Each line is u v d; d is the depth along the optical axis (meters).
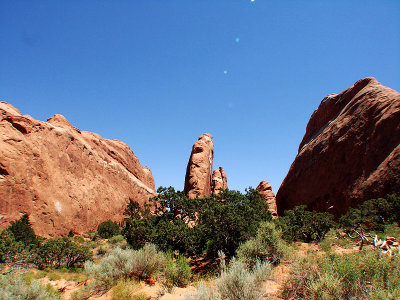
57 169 39.28
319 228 19.30
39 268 15.01
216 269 11.87
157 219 22.47
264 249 9.83
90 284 9.53
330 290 5.16
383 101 42.66
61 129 45.53
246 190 23.59
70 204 38.12
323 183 46.41
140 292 8.51
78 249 16.92
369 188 34.88
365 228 20.25
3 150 30.25
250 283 6.18
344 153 44.44
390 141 37.03
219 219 15.52
